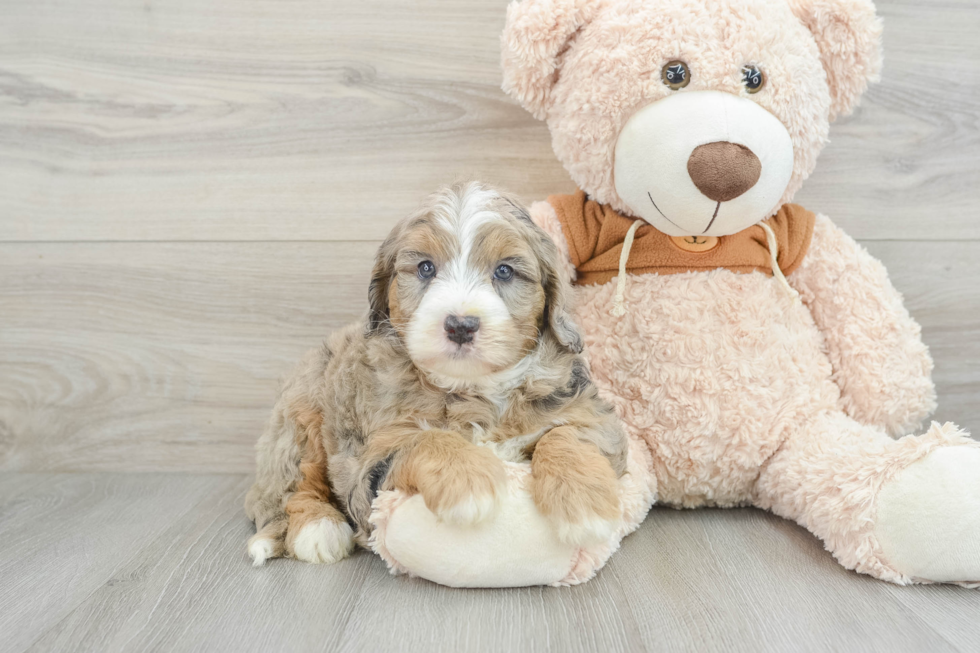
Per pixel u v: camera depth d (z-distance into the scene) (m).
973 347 2.62
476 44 2.54
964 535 1.62
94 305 2.64
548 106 2.18
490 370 1.65
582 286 2.25
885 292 2.20
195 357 2.66
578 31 2.06
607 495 1.59
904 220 2.58
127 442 2.69
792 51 1.91
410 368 1.79
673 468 2.10
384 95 2.57
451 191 1.84
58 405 2.68
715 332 2.05
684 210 1.93
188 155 2.59
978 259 2.60
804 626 1.48
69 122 2.58
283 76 2.56
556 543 1.62
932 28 2.52
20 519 2.20
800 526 2.04
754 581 1.69
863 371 2.14
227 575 1.77
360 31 2.54
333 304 2.64
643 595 1.62
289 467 2.00
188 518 2.21
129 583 1.72
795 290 2.23
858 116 2.54
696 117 1.85
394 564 1.70
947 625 1.48
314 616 1.54
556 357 1.85
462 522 1.52
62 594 1.67
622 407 2.12
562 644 1.41
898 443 1.81
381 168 2.59
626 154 1.96
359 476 1.73
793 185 2.10
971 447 1.72
